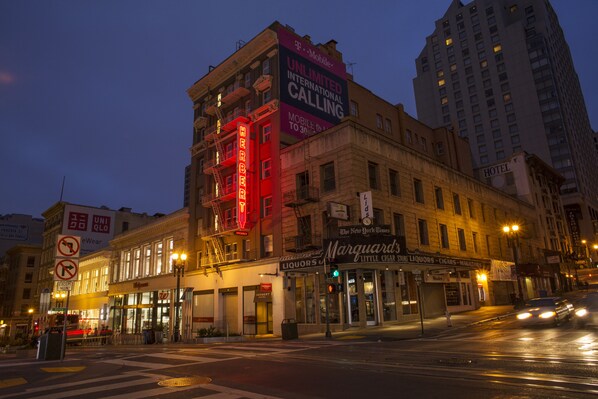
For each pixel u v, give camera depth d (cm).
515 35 11450
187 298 4194
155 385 985
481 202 4469
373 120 4269
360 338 2092
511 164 6038
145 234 5259
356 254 2528
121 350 2248
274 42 3678
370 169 3095
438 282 3475
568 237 7175
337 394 830
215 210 3941
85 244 7212
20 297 8481
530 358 1164
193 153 4588
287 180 3316
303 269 2823
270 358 1466
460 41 12362
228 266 3700
